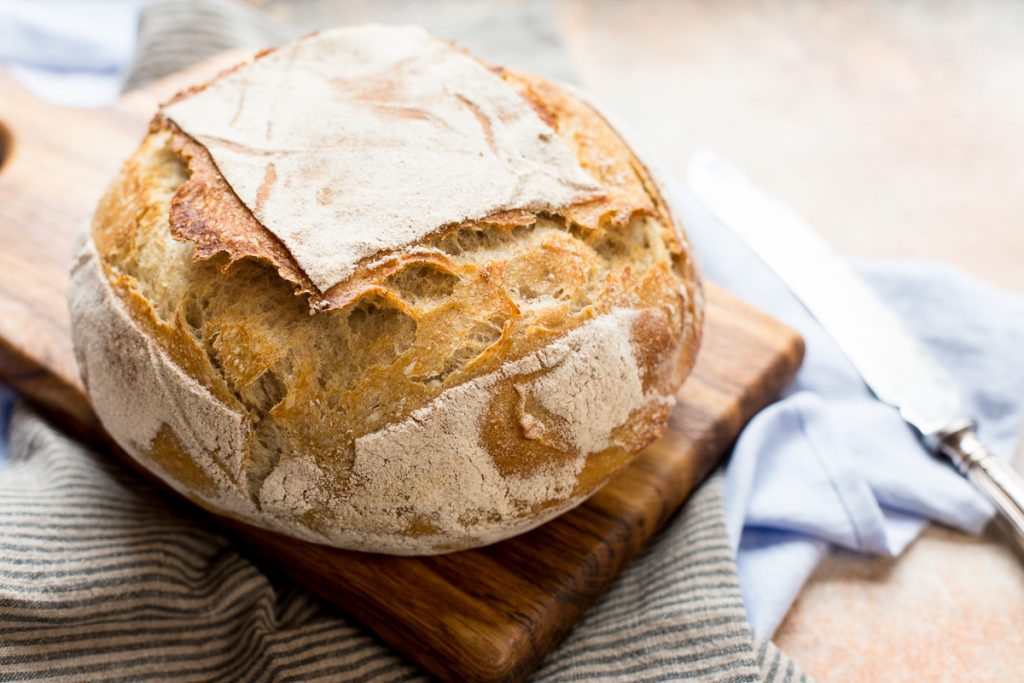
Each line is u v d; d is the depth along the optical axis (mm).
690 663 437
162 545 462
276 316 418
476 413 413
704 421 505
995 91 793
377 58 464
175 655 443
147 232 438
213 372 417
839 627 468
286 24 789
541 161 438
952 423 506
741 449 500
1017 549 492
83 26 764
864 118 772
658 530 492
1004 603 474
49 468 488
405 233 413
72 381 512
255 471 421
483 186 425
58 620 432
